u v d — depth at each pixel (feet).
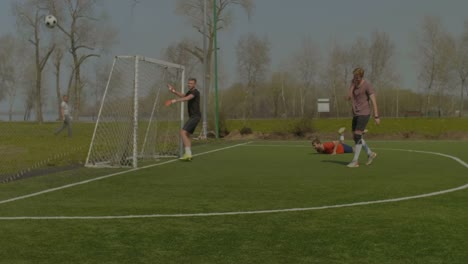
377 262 12.01
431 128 89.66
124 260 12.40
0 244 13.91
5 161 39.37
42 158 42.16
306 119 78.18
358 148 32.81
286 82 157.07
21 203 20.25
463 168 31.35
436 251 12.84
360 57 149.79
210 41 90.43
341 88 150.61
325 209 18.38
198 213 17.97
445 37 141.08
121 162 35.88
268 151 47.62
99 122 37.45
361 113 32.55
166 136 44.19
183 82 43.68
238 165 34.76
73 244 13.87
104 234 14.94
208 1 90.07
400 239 14.02
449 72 141.69
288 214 17.57
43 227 15.89
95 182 26.58
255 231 15.16
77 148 53.36
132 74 36.11
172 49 111.14
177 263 12.10
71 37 145.59
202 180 26.94
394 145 54.39
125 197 21.62
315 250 13.07
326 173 29.50
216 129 71.72
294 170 31.27
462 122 94.68
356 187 23.70
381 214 17.37
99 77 175.42
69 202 20.44
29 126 100.37
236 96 147.43
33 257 12.71
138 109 36.81
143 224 16.25
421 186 23.72
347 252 12.86
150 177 28.53
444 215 17.04
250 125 92.43
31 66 192.95
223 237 14.49
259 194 22.03
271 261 12.19
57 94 168.76
